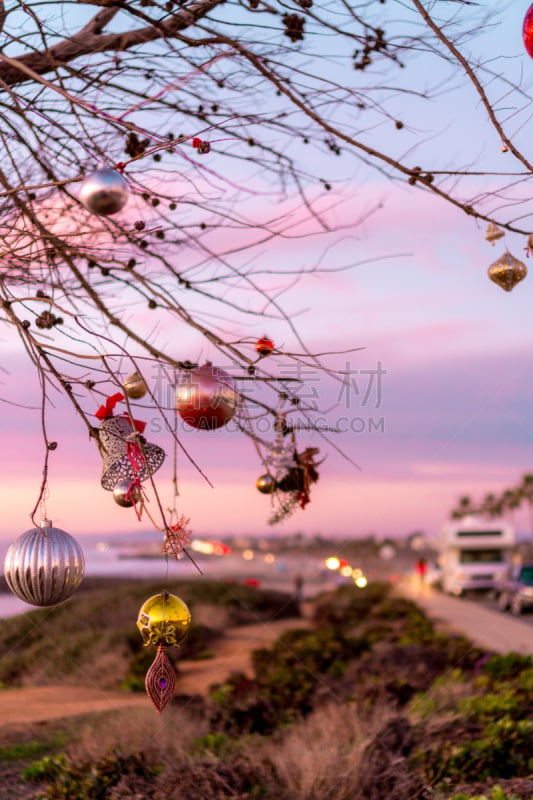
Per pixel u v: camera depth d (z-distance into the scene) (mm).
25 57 3053
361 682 10641
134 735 7301
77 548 2527
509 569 31703
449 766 6016
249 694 9984
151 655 14727
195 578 28219
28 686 12836
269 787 5746
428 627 19297
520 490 41375
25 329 2309
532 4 2662
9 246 2838
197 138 2525
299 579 34938
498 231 2504
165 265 3160
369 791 5516
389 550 54312
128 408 2135
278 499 2830
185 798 5551
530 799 5238
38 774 6602
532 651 13602
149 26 3057
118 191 2117
